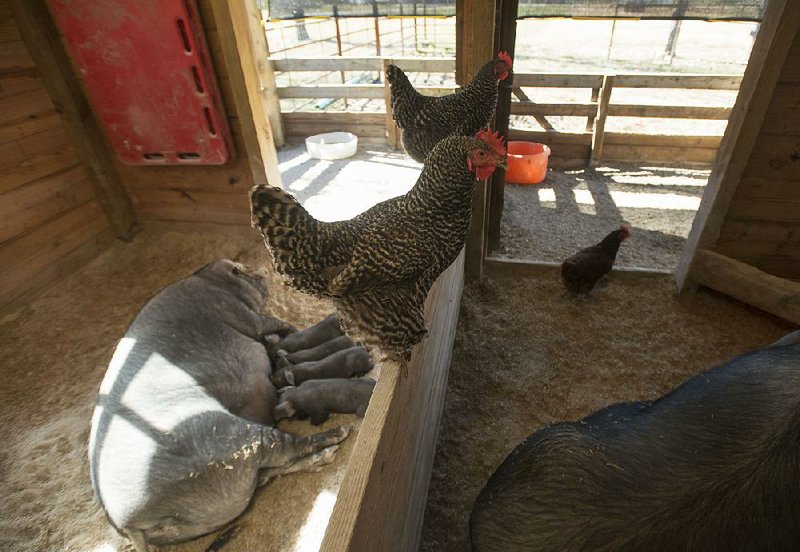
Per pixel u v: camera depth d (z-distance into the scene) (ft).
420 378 6.55
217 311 9.85
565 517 4.04
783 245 11.09
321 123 24.67
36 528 7.61
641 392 9.63
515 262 13.35
